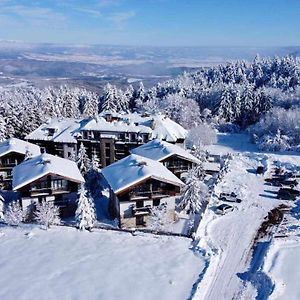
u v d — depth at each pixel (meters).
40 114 107.81
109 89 137.88
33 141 83.62
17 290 36.69
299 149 96.31
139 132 78.50
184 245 45.84
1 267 40.66
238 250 45.50
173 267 41.12
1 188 68.38
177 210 56.81
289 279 39.59
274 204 58.59
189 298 36.19
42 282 38.00
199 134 105.25
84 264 41.28
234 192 62.81
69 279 38.59
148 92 157.62
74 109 136.88
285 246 46.19
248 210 56.28
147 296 36.25
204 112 136.62
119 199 51.75
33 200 53.94
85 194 50.84
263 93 138.50
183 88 159.62
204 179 69.81
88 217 49.28
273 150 98.19
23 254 43.22
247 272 41.16
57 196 54.88
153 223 50.72
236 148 103.50
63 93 139.00
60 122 87.50
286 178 70.50
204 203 58.28
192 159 65.19
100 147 80.50
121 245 45.59
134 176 51.91
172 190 53.25
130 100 152.75
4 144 71.06
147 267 41.06
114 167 57.19
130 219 52.72
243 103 136.62
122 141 79.81
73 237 47.22
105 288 37.25
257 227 51.22
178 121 124.44
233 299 36.69
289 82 173.75
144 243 46.16
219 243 47.06
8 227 49.50
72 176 54.47
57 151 82.44
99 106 145.50
